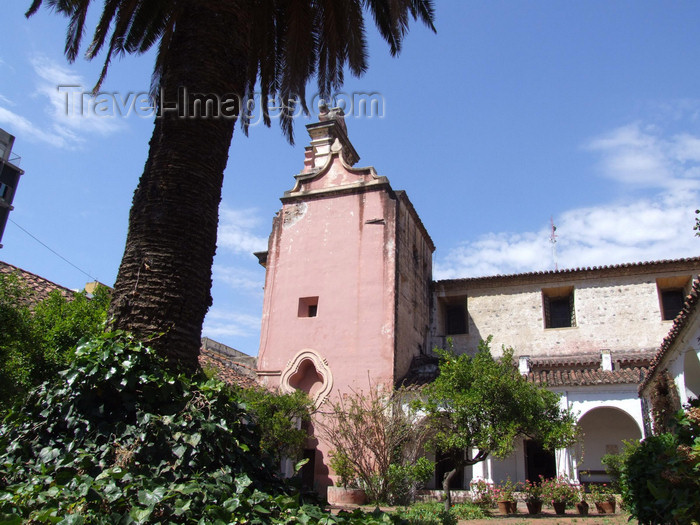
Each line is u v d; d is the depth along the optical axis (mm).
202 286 6582
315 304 21422
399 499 16531
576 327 21703
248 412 6047
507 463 19953
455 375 13742
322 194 22594
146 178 6742
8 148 30750
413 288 22156
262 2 10680
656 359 13805
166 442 4980
